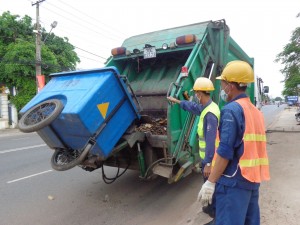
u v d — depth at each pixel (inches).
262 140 97.3
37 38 763.4
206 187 93.0
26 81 838.5
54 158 165.0
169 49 208.7
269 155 274.4
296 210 145.3
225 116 91.0
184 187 213.0
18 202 196.9
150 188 214.5
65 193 211.8
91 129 138.9
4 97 836.6
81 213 176.6
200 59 196.1
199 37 207.9
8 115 855.1
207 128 139.6
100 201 193.9
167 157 164.7
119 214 173.3
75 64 1044.5
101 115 142.8
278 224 132.6
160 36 235.5
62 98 148.9
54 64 862.5
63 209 183.3
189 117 177.9
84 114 134.7
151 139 167.2
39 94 163.8
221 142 90.0
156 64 234.7
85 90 143.9
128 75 236.1
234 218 92.0
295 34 533.6
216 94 218.5
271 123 664.4
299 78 546.0
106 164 194.9
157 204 185.8
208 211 145.6
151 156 171.0
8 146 454.6
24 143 484.7
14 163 317.7
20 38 858.1
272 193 169.3
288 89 606.9
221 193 93.9
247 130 90.7
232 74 95.8
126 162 186.4
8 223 165.3
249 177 90.7
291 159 251.0
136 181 231.3
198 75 192.9
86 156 149.6
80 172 266.2
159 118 204.5
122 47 229.9
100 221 164.9
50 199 200.8
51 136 159.0
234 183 91.8
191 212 166.4
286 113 1153.4
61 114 138.4
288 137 389.1
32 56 809.5
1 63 816.9
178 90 167.3
